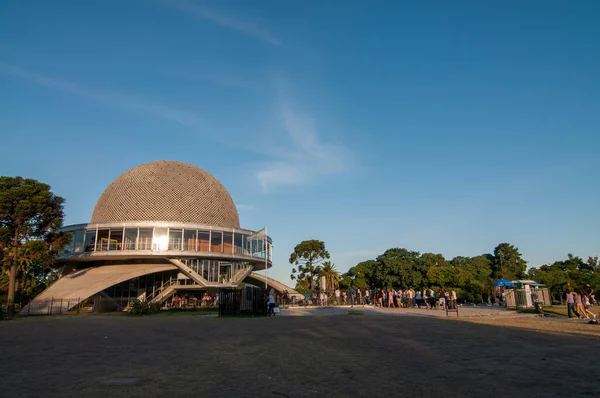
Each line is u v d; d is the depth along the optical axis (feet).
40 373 24.52
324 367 25.90
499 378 21.77
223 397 18.67
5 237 95.35
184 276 147.02
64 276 134.82
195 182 165.99
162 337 45.01
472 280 163.02
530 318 68.08
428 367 25.22
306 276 206.80
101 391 19.84
